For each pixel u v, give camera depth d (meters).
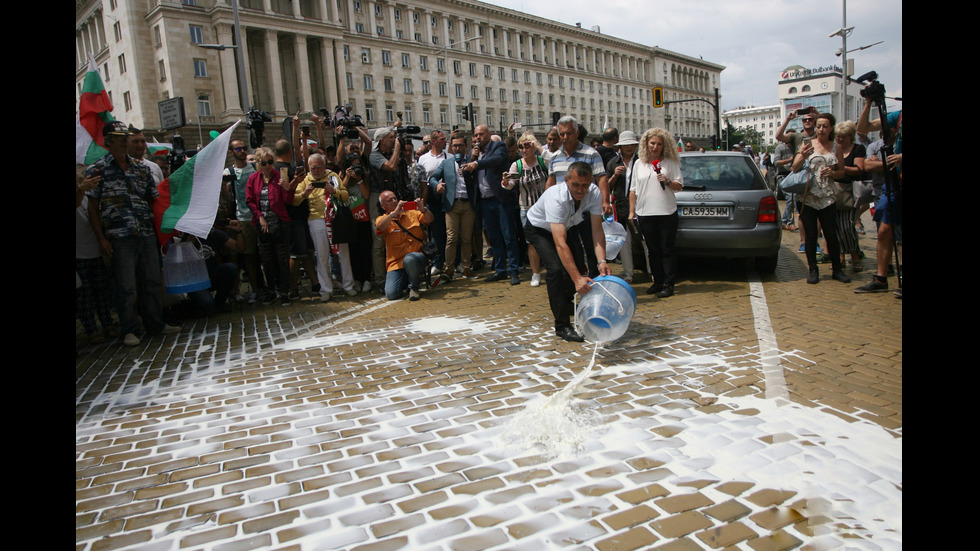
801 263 8.43
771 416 3.32
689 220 7.24
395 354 4.98
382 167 7.64
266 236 7.35
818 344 4.57
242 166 7.80
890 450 2.88
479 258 9.38
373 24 59.31
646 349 4.70
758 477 2.69
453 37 68.19
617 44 93.06
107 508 2.72
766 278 7.40
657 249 6.62
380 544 2.34
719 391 3.73
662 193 6.44
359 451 3.18
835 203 6.73
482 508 2.56
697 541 2.26
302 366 4.80
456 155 9.03
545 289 7.45
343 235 7.44
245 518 2.59
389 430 3.43
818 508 2.42
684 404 3.55
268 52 50.97
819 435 3.06
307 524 2.52
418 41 64.19
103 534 2.51
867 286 6.27
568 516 2.46
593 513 2.48
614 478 2.75
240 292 8.46
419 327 5.88
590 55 88.88
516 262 7.86
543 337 5.25
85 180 5.39
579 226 5.63
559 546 2.27
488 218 8.12
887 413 3.29
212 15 48.72
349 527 2.47
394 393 4.04
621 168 7.30
